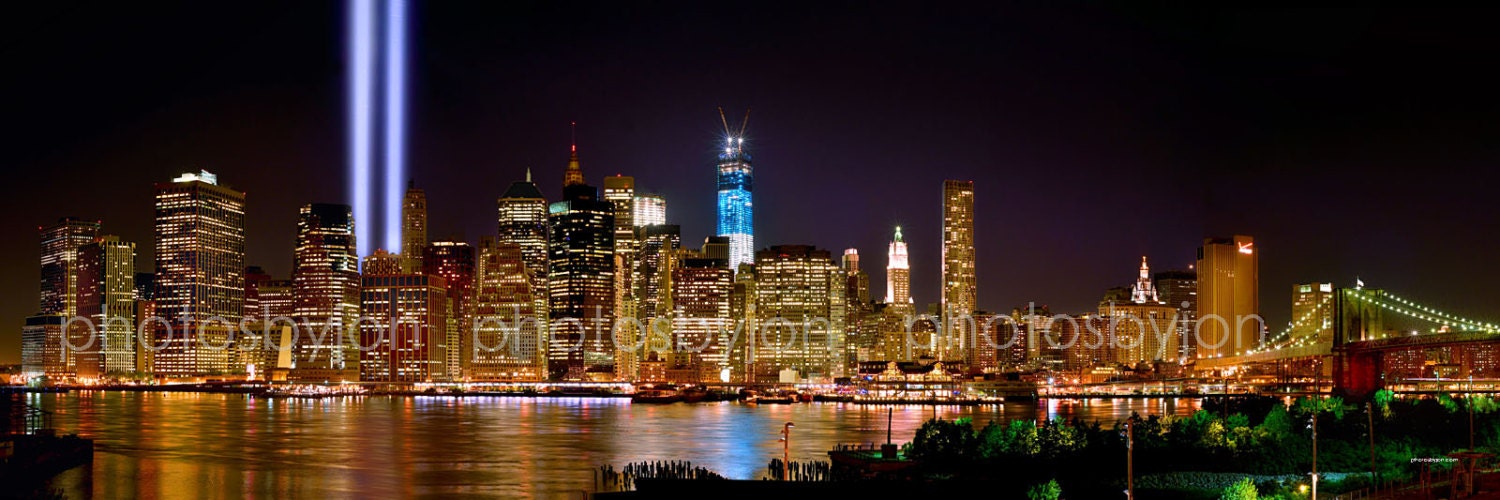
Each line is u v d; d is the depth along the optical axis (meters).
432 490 198.88
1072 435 178.50
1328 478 155.38
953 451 179.62
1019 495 147.88
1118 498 145.00
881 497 149.50
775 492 154.38
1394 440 187.00
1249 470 165.12
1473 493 141.88
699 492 156.62
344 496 191.75
